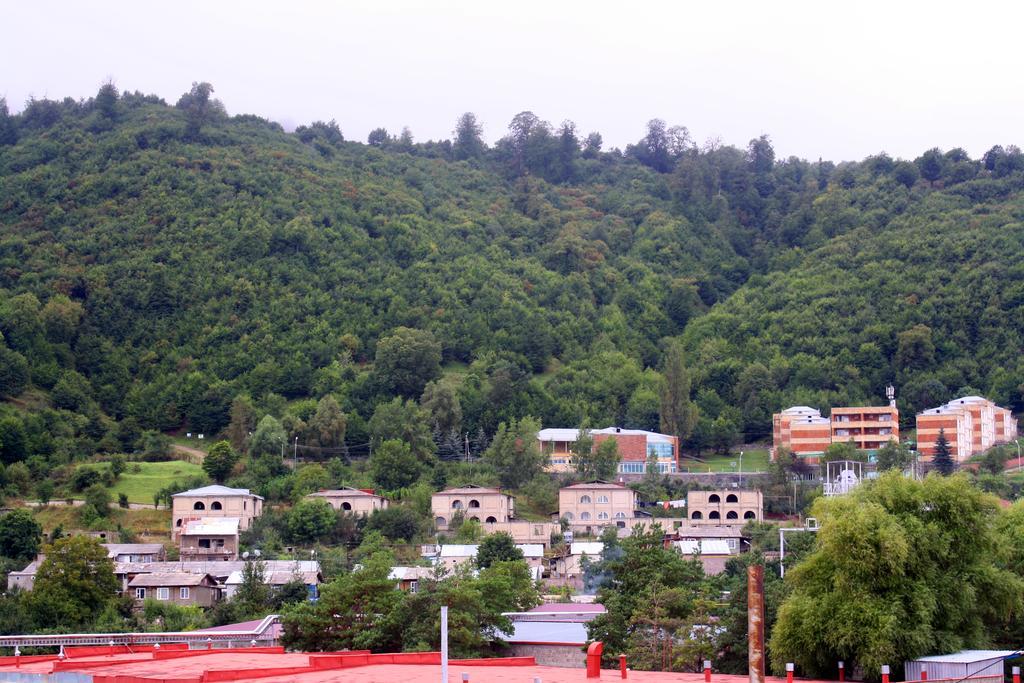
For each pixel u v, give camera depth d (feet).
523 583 308.40
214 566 396.37
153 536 476.54
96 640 250.98
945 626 181.78
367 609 239.30
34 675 162.61
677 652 219.61
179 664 177.27
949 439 610.24
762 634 112.78
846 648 178.29
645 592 234.99
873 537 180.45
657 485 561.43
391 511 478.18
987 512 191.83
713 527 478.59
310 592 341.82
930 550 184.03
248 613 329.11
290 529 470.39
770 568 296.92
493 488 519.60
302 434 611.47
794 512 524.11
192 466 576.61
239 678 152.56
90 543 341.00
